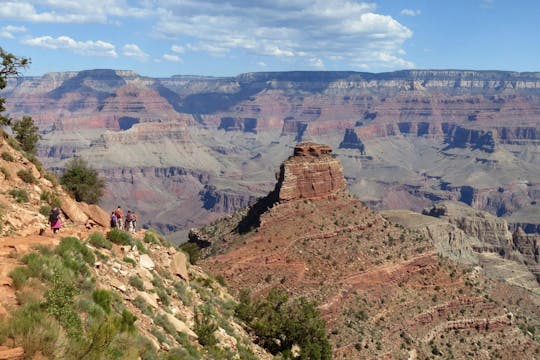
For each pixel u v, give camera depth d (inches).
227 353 1253.1
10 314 700.0
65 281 828.6
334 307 3440.0
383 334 3358.8
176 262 1601.9
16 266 822.5
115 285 1075.3
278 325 1835.6
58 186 1856.5
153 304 1131.3
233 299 2027.6
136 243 1443.2
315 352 1818.4
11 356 630.5
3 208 1232.8
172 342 1044.5
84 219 1482.5
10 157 1664.6
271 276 3599.9
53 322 716.0
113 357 767.7
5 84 2292.1
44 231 1186.0
